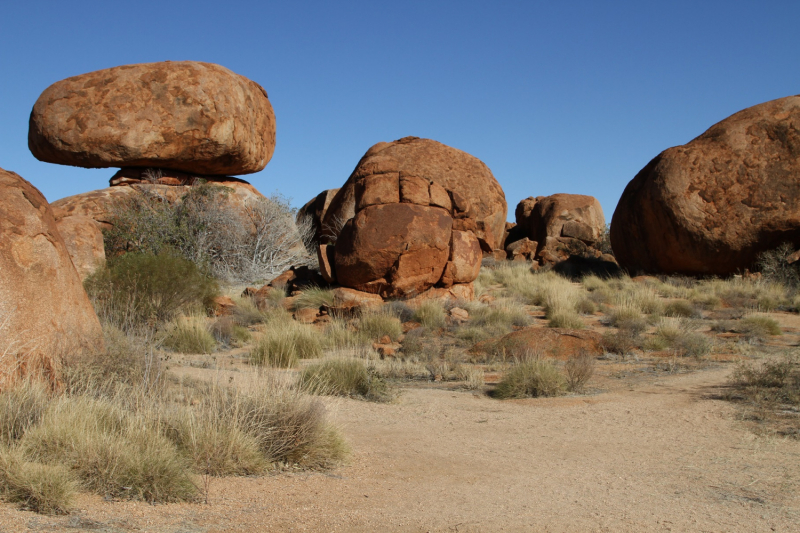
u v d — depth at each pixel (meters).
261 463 5.03
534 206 36.97
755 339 13.79
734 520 3.87
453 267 18.56
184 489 4.17
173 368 9.38
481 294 21.39
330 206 29.91
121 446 4.39
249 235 26.61
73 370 5.79
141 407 5.43
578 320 16.16
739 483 4.70
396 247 17.62
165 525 3.60
